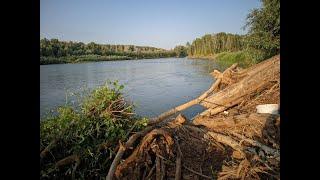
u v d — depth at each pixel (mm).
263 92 7871
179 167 4375
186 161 4695
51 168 4008
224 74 8203
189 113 10250
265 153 4633
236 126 5730
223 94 7406
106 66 54125
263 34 15758
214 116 7043
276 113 6129
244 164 4238
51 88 20094
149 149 4621
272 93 7738
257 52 16219
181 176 4320
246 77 7699
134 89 17891
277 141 4945
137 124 5188
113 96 5102
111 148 4594
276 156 4391
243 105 7578
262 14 15422
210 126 6023
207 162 4734
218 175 4312
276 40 15258
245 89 7438
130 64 61719
